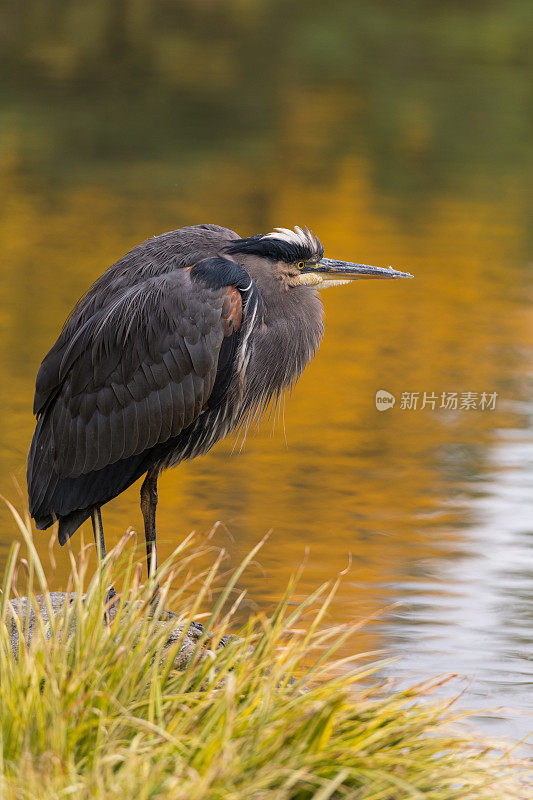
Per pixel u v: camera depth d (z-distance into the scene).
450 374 19.69
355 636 10.91
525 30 59.28
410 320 22.89
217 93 45.16
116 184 32.59
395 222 29.94
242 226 28.27
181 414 8.27
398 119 42.78
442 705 7.74
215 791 5.61
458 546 13.23
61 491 8.45
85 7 60.72
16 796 5.52
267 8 63.06
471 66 52.22
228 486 15.09
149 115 41.31
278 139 38.94
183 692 6.49
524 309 23.64
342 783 6.13
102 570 7.03
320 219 29.62
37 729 6.01
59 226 28.20
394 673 10.00
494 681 10.02
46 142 37.03
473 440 17.03
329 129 40.84
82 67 48.22
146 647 6.58
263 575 12.34
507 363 20.41
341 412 18.19
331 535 13.50
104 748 6.00
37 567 6.67
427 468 15.84
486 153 39.03
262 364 8.80
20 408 17.23
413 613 11.47
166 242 8.51
